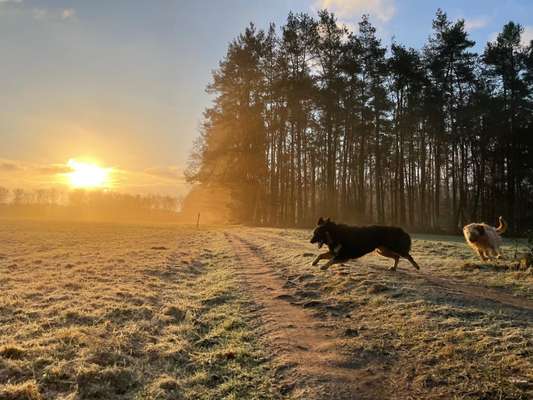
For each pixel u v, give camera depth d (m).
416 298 7.32
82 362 4.86
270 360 5.14
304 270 11.09
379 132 42.78
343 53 41.69
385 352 5.16
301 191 45.84
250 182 46.06
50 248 19.50
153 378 4.68
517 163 37.47
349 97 41.88
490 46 39.12
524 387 4.04
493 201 39.91
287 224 44.34
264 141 45.25
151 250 18.47
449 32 39.59
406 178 46.78
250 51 45.31
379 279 9.08
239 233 30.58
